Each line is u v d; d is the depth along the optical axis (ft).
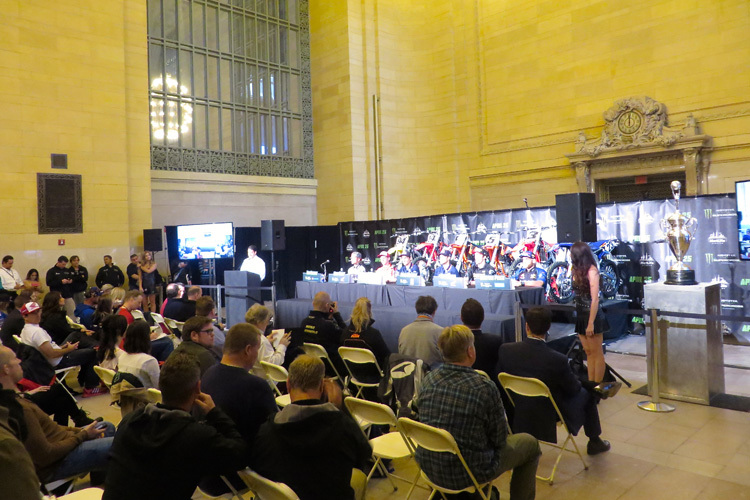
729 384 19.66
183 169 47.42
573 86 43.91
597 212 30.25
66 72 39.24
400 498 12.00
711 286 17.93
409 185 53.62
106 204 40.75
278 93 53.78
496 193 48.65
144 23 43.75
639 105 39.52
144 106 43.52
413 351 14.83
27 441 9.66
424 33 53.36
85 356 20.22
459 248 36.81
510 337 19.92
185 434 7.69
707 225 26.78
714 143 37.04
